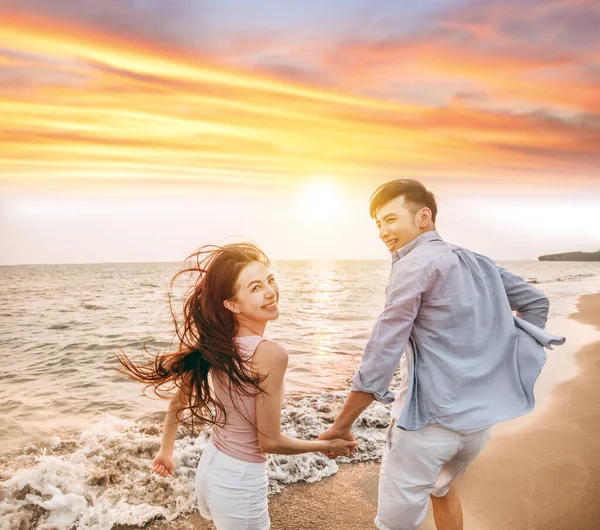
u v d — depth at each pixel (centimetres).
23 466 382
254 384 190
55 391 623
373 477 357
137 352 905
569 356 712
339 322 1266
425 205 225
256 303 196
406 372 218
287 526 297
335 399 547
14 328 1224
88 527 294
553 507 306
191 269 212
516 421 450
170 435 226
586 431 423
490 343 212
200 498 204
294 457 371
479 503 313
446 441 207
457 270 209
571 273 5159
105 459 373
